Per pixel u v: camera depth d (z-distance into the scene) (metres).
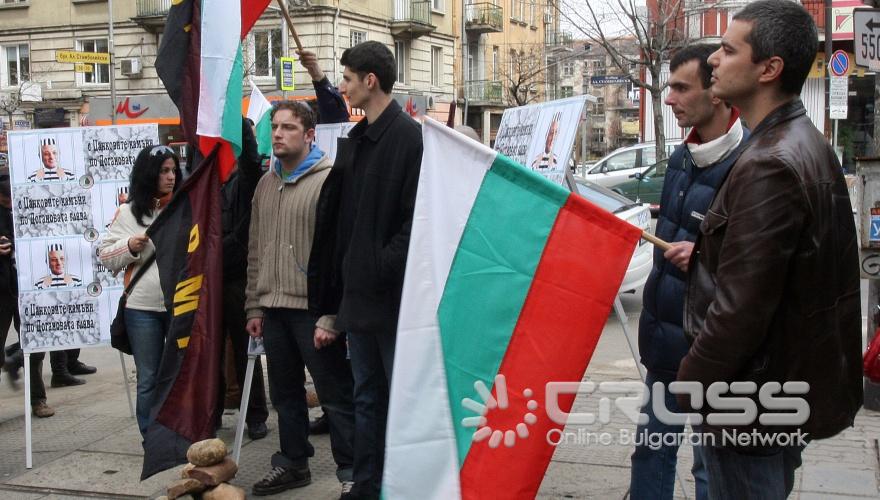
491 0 42.19
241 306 5.23
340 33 29.94
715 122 3.32
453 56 38.22
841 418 2.48
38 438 5.78
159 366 4.84
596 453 5.13
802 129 2.39
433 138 3.13
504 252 3.09
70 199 5.58
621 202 9.88
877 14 6.65
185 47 4.38
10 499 4.70
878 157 5.79
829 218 2.35
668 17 22.88
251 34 29.88
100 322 5.61
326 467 5.11
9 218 6.35
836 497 4.34
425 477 3.06
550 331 3.08
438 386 3.07
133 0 32.28
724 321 2.31
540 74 46.38
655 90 23.12
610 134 68.38
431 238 3.11
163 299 4.96
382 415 4.28
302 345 4.49
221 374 4.56
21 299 5.50
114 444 5.58
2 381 7.69
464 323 3.08
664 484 3.58
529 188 3.09
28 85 32.81
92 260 5.60
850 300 2.51
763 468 2.51
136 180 5.07
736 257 2.31
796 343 2.37
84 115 33.53
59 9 33.47
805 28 2.41
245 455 5.36
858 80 28.19
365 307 3.98
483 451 3.07
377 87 4.03
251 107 6.21
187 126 4.38
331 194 4.20
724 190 2.46
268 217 4.58
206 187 4.38
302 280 4.45
